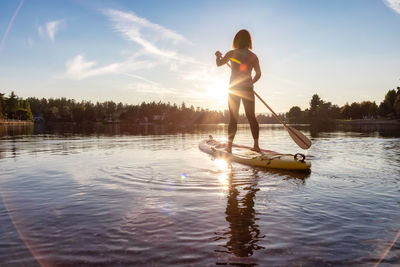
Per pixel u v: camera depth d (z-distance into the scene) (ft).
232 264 4.97
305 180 11.94
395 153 21.49
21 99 374.84
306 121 399.03
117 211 7.82
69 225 6.79
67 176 12.65
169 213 7.64
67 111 450.71
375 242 5.83
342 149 24.79
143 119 422.82
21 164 16.15
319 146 27.86
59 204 8.48
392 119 252.01
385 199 8.95
